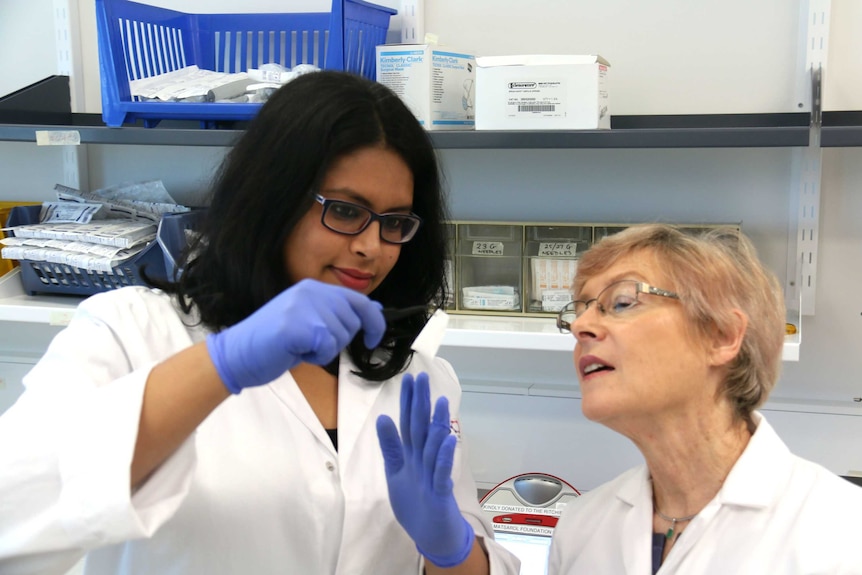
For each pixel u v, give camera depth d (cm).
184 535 110
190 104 174
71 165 226
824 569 96
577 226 189
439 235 127
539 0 198
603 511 125
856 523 99
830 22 183
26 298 203
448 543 108
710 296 105
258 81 183
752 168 192
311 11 212
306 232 109
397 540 122
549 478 193
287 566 114
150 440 89
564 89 164
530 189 205
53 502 90
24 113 207
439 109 175
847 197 187
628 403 104
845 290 190
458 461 133
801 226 187
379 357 131
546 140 164
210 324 119
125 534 87
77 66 223
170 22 199
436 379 136
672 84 193
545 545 175
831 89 185
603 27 195
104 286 196
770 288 111
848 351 192
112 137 180
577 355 112
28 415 95
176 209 201
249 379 87
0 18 228
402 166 111
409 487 108
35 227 197
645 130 160
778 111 188
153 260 191
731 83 190
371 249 107
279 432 117
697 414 107
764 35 187
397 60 171
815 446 193
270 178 108
